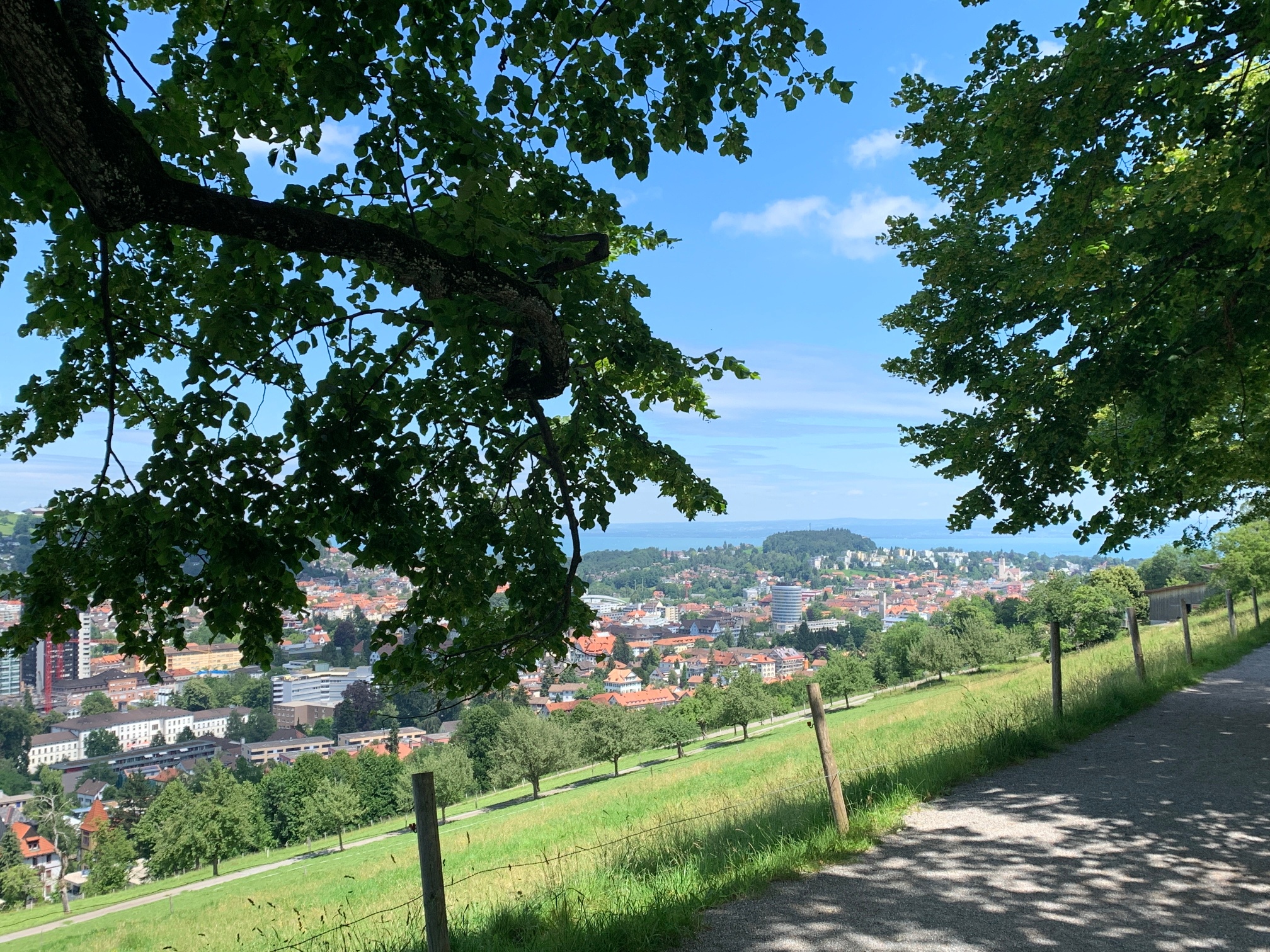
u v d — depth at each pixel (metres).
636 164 4.59
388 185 4.33
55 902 82.94
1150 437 8.95
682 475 6.21
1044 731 9.42
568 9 4.25
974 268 11.63
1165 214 7.40
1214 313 8.56
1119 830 6.28
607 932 4.66
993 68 9.85
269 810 75.44
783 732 53.84
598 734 56.19
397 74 4.39
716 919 4.87
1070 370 9.94
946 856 5.85
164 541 4.14
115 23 4.21
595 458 6.50
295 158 4.95
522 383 5.30
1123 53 7.48
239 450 4.34
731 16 4.58
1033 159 8.55
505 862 14.91
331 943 6.19
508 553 5.80
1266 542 29.69
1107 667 16.78
